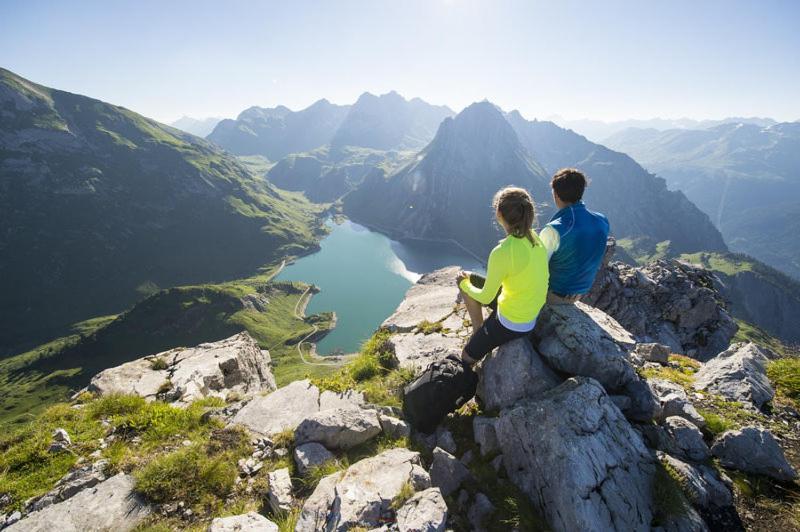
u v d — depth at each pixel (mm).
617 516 1521
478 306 2324
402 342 3678
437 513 1579
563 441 1683
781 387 2688
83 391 4039
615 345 2137
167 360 4879
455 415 2367
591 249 2119
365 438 2301
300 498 2004
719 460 1955
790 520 1695
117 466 2432
